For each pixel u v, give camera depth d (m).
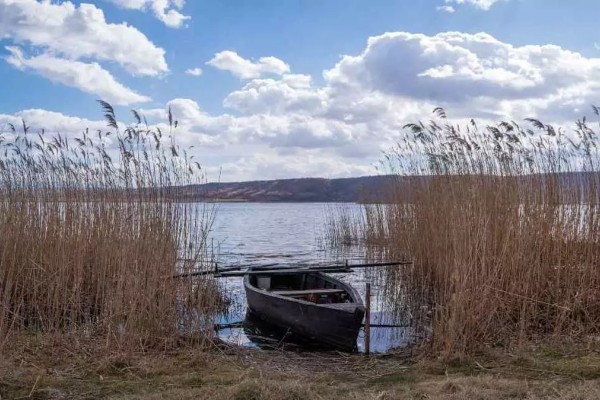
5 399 6.12
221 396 6.03
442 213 12.22
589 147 10.84
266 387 6.24
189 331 8.85
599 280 9.84
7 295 8.12
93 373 7.09
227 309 13.18
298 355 8.95
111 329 8.29
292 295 11.37
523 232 10.23
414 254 14.50
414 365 7.79
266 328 11.48
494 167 11.71
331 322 9.48
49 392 6.36
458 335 8.08
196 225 10.21
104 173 11.17
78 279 9.52
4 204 10.84
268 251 25.69
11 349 7.71
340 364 8.18
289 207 118.31
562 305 9.48
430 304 11.95
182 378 6.95
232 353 8.67
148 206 9.91
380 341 10.17
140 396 6.20
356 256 22.45
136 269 8.87
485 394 5.98
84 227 10.62
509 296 9.66
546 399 5.81
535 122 11.23
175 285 9.23
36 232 10.70
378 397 6.04
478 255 9.33
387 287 15.72
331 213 29.42
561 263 10.25
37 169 11.54
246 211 88.31
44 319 8.97
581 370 6.96
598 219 10.19
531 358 7.59
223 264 20.12
